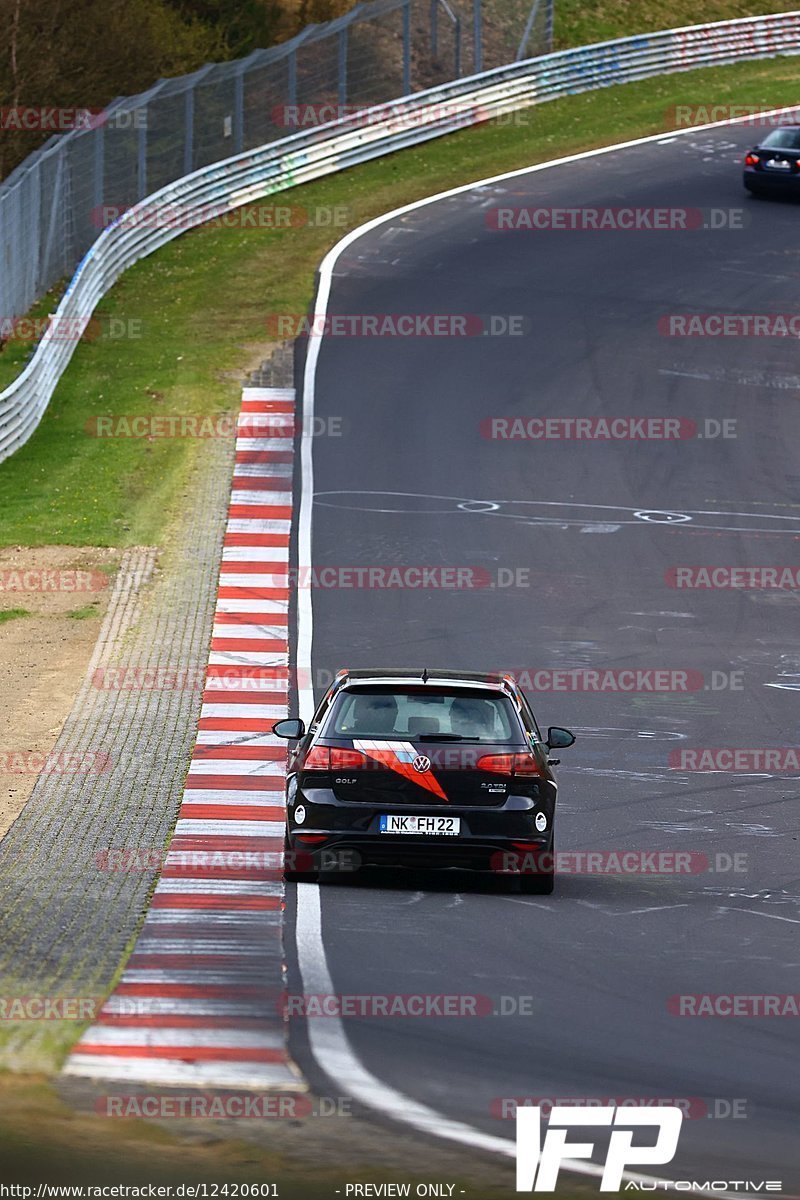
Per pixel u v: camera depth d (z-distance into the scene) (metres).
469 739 41.81
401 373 118.25
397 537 90.75
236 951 35.66
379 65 180.25
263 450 105.12
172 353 124.44
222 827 49.81
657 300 133.38
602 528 93.62
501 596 82.44
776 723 66.75
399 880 44.28
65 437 109.50
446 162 168.75
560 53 188.25
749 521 95.94
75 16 167.12
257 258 145.12
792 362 123.44
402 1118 25.58
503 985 33.53
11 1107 25.38
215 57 187.25
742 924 40.75
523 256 142.00
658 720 66.50
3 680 69.25
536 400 113.94
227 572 84.94
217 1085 26.70
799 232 150.00
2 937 36.69
